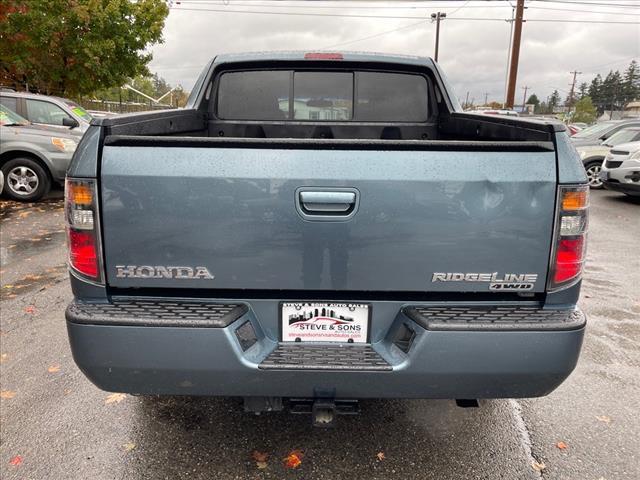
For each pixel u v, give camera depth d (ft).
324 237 6.47
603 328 13.65
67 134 29.55
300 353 6.77
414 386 6.74
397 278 6.59
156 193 6.38
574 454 8.52
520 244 6.51
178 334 6.48
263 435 8.92
